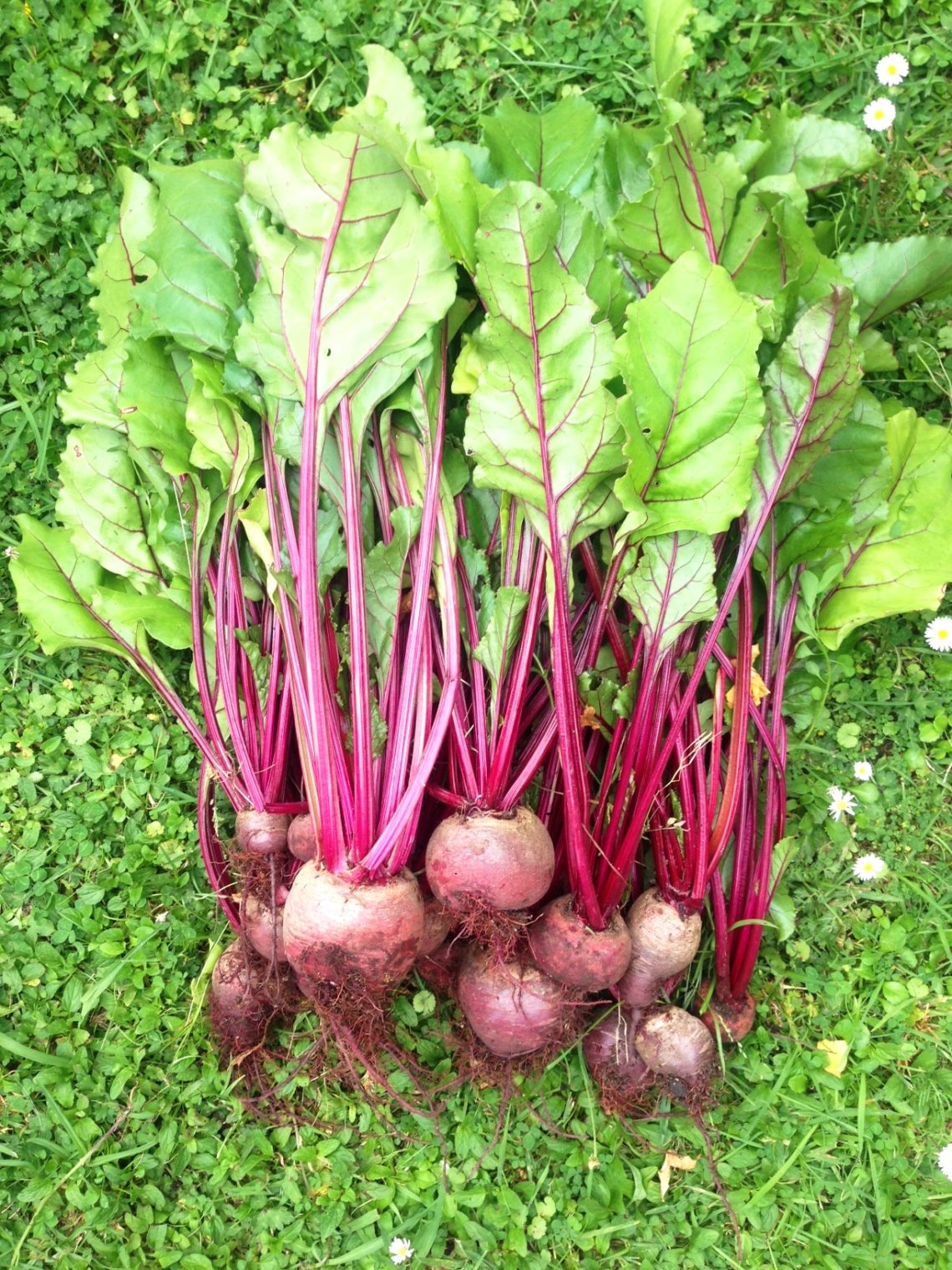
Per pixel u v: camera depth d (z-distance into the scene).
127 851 0.68
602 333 0.54
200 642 0.63
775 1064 0.67
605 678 0.61
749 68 0.74
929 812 0.72
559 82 0.75
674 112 0.56
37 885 0.68
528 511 0.57
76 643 0.67
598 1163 0.66
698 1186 0.66
